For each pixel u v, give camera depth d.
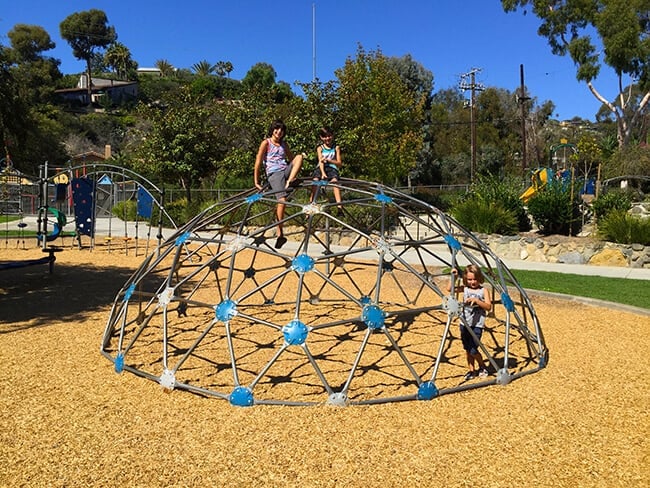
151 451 3.54
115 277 11.44
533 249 15.23
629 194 22.02
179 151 26.61
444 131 53.72
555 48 34.19
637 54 29.97
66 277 11.34
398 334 6.76
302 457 3.47
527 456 3.52
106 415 4.12
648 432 3.93
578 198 16.61
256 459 3.44
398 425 3.98
